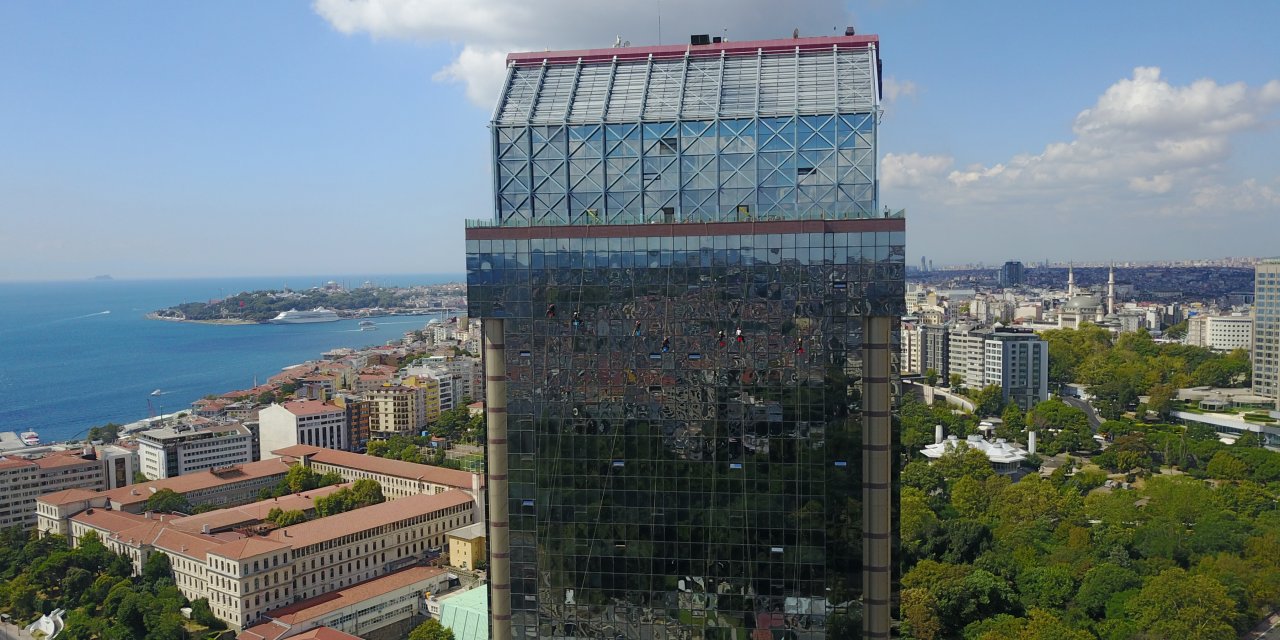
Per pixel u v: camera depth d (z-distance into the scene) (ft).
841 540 403.75
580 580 422.82
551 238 419.54
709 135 424.87
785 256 401.90
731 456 409.08
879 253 396.16
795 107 422.82
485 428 441.68
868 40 452.35
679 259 409.49
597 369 418.10
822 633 405.80
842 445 401.29
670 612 416.26
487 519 444.55
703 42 479.41
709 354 408.67
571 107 444.14
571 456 421.59
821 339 400.67
